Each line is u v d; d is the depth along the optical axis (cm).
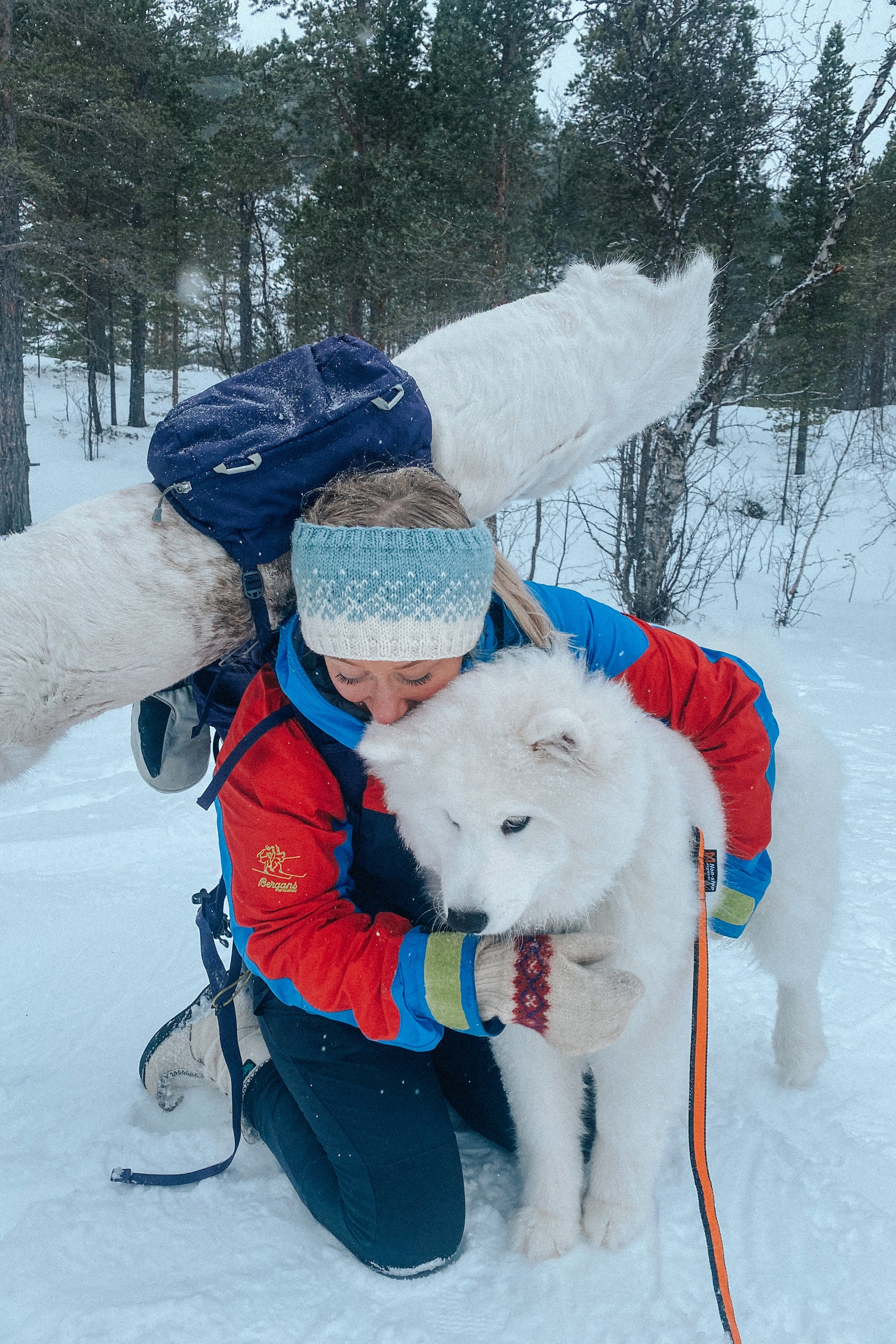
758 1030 228
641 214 1105
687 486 1041
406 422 148
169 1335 135
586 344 166
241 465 139
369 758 148
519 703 144
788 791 196
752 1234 158
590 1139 195
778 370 1345
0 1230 157
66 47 1466
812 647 932
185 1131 190
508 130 1220
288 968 151
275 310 1848
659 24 855
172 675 149
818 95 866
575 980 139
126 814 383
